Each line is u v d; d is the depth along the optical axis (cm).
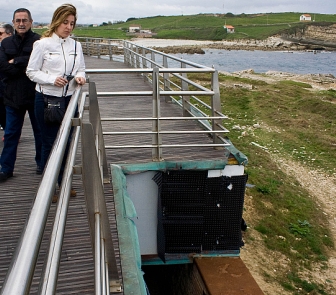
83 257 317
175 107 808
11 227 362
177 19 16412
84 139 237
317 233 1002
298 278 816
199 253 508
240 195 502
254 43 10762
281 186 1193
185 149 532
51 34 371
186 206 493
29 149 558
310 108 2183
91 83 385
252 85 2898
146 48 1089
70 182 212
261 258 859
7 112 433
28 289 102
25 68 404
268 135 1686
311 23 11781
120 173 459
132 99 892
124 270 302
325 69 5775
